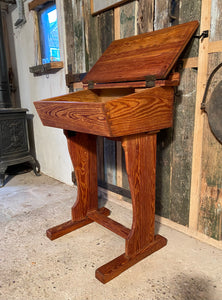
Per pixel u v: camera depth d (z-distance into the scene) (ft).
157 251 5.19
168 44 4.69
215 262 4.83
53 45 8.96
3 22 11.05
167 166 5.82
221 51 4.49
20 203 7.69
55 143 9.38
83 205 6.28
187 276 4.49
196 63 4.87
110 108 3.59
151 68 4.59
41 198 8.05
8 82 10.44
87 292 4.17
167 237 5.67
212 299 3.98
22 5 9.49
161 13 5.19
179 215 5.85
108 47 6.08
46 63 8.17
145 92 4.10
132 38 5.59
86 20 6.84
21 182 9.64
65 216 6.82
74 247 5.42
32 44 9.53
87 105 3.79
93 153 6.28
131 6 5.75
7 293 4.18
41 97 9.63
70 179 9.04
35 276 4.57
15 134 9.73
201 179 5.26
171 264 4.80
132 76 4.84
